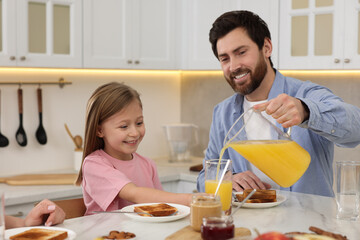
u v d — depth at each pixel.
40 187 2.65
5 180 2.77
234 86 1.94
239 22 1.87
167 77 3.76
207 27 3.19
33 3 2.72
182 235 1.16
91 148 1.79
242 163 1.92
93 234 1.21
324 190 1.88
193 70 3.39
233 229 1.11
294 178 1.47
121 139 1.74
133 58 3.13
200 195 1.23
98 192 1.64
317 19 2.72
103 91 1.76
